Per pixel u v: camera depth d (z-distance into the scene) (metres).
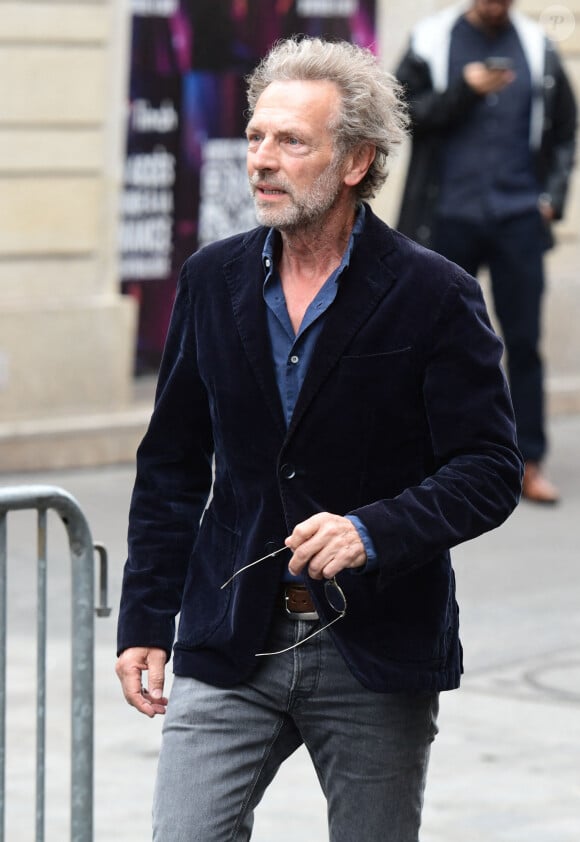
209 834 5.52
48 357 18.72
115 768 9.67
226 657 5.58
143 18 19.78
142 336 20.38
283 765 9.85
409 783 5.64
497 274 16.83
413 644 5.49
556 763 9.87
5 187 18.59
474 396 5.45
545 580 14.20
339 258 5.55
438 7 22.44
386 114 5.54
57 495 5.60
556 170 16.77
